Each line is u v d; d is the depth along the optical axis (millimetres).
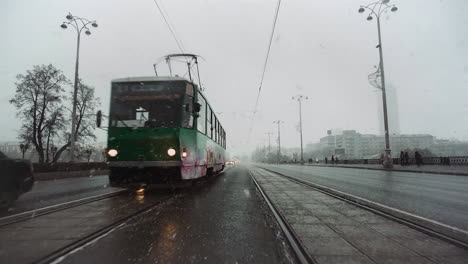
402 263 3357
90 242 4176
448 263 3363
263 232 4746
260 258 3584
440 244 4070
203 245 4062
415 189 10961
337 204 7402
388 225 5156
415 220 5488
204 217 5832
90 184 13836
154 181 8781
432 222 5316
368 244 4055
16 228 4938
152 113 8891
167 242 4184
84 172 21531
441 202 7766
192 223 5324
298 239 4250
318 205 7238
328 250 3787
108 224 5164
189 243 4145
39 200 8273
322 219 5621
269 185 12516
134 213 6098
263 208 6852
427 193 9711
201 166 10609
